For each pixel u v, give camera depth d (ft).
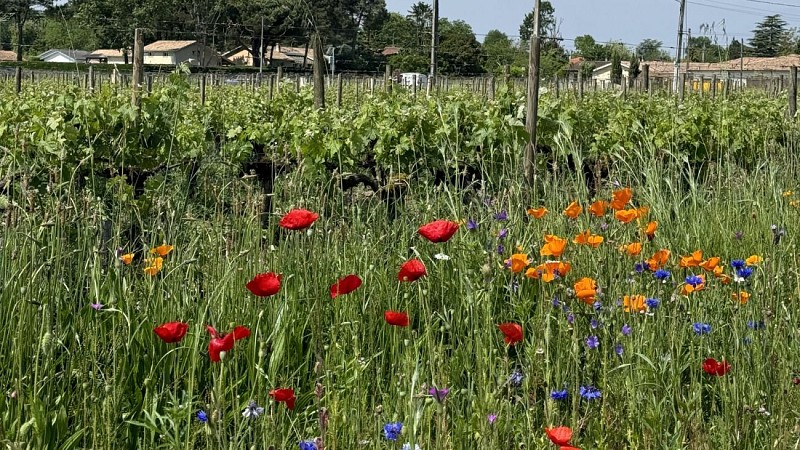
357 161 29.50
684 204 22.20
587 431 10.96
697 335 13.01
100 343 12.83
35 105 30.17
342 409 10.60
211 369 12.87
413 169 27.94
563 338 12.42
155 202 18.21
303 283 14.85
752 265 13.97
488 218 17.48
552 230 17.62
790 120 41.39
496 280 15.21
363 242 16.10
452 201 17.87
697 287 12.39
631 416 11.14
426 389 9.46
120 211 15.62
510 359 13.29
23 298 11.80
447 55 188.85
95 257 13.32
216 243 15.56
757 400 11.41
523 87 36.52
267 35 177.78
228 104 47.24
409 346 10.80
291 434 11.51
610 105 44.14
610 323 12.21
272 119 43.14
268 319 14.03
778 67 232.73
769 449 10.85
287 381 12.58
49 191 15.47
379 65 196.85
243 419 10.98
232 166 22.06
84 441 10.76
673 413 11.25
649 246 15.64
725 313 13.66
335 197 19.67
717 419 11.28
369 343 13.61
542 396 11.92
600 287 12.81
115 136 24.62
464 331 14.14
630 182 22.22
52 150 22.16
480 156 26.25
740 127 36.32
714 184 24.13
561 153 22.65
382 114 30.89
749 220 20.62
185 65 26.11
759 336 12.35
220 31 181.78
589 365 11.89
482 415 9.87
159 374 13.07
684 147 34.58
